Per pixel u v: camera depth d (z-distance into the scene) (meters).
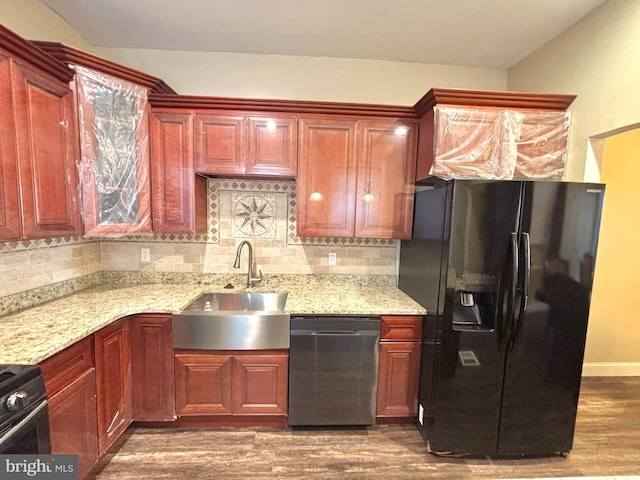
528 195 1.70
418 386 2.06
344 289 2.49
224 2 1.87
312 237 2.59
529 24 2.06
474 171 1.98
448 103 1.97
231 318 1.93
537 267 1.74
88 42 2.33
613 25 1.80
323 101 2.36
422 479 1.73
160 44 2.37
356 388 2.03
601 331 2.85
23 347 1.29
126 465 1.76
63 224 1.69
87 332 1.50
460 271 1.76
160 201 2.16
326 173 2.22
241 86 2.50
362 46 2.36
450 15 1.97
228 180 2.52
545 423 1.86
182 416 2.05
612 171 2.74
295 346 1.98
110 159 1.91
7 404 1.00
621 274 2.80
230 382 1.99
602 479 1.22
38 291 1.89
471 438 1.85
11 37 1.32
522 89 2.52
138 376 1.95
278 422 2.11
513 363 1.80
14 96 1.37
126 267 2.51
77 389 1.47
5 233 1.34
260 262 2.59
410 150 2.24
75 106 1.75
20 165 1.41
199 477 1.70
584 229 1.73
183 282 2.55
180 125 2.13
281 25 2.10
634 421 2.24
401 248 2.53
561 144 2.02
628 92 1.74
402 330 2.02
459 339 1.78
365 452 1.91
